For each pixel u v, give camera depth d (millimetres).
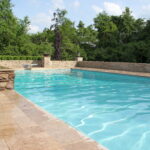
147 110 6199
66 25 35156
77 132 3043
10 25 28625
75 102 7242
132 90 9539
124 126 4766
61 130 3109
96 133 4312
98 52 30562
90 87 10414
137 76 13094
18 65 20516
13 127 3217
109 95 8445
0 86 6574
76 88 10117
